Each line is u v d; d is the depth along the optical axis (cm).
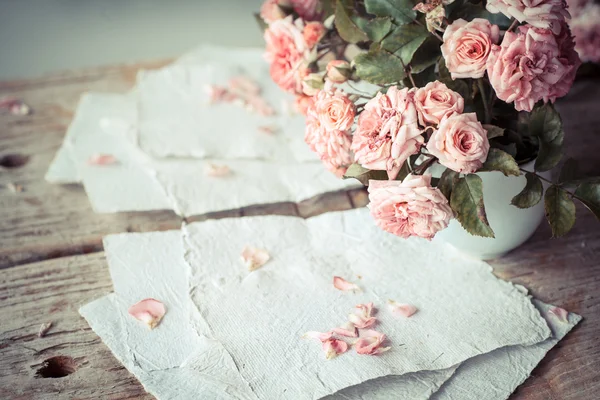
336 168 59
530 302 61
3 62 144
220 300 62
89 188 73
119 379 57
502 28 57
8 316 61
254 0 165
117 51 146
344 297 62
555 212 57
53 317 61
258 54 94
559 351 58
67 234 69
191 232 68
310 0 65
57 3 168
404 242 67
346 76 59
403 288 63
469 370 57
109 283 64
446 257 66
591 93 84
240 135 80
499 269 65
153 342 59
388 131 53
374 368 56
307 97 64
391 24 58
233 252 66
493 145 58
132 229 70
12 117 84
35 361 58
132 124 82
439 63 56
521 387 56
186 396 55
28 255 67
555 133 57
